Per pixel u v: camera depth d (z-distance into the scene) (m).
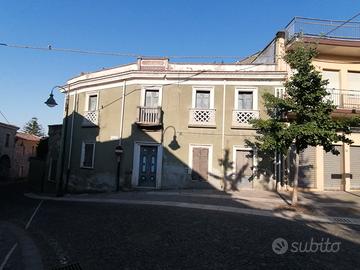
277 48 20.22
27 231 10.43
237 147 19.75
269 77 19.72
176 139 20.39
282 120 14.37
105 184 21.81
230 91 20.19
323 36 18.08
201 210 13.05
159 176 20.39
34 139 51.91
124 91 21.78
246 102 20.16
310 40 18.81
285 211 13.30
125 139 21.31
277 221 11.35
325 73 20.77
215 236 9.07
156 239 8.84
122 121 21.56
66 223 11.25
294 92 14.11
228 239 8.78
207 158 20.03
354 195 18.28
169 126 20.56
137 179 20.73
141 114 20.72
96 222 11.09
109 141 22.02
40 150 32.97
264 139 14.32
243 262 7.10
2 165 43.91
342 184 20.09
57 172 25.83
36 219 12.32
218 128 20.02
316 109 13.71
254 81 19.98
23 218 12.82
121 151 20.86
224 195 17.25
